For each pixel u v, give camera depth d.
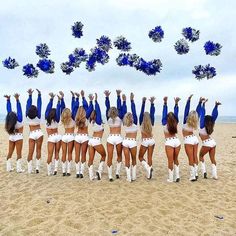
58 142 8.91
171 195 7.18
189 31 8.55
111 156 8.20
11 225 5.72
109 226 5.69
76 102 8.71
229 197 7.18
